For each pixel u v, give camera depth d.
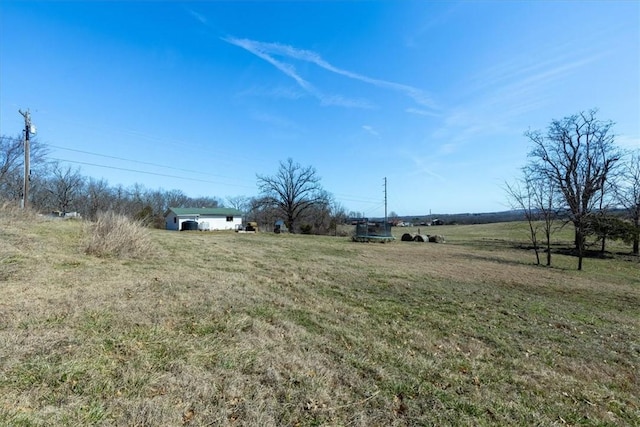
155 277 6.32
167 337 3.68
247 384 3.03
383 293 7.43
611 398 3.75
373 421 2.79
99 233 8.52
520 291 8.87
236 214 46.53
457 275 10.54
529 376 4.04
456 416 3.00
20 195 27.23
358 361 3.86
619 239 22.80
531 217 15.85
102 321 3.86
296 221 48.81
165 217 44.84
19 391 2.47
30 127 19.80
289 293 6.65
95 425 2.24
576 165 21.92
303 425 2.61
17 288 4.75
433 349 4.56
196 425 2.42
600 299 8.73
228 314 4.69
